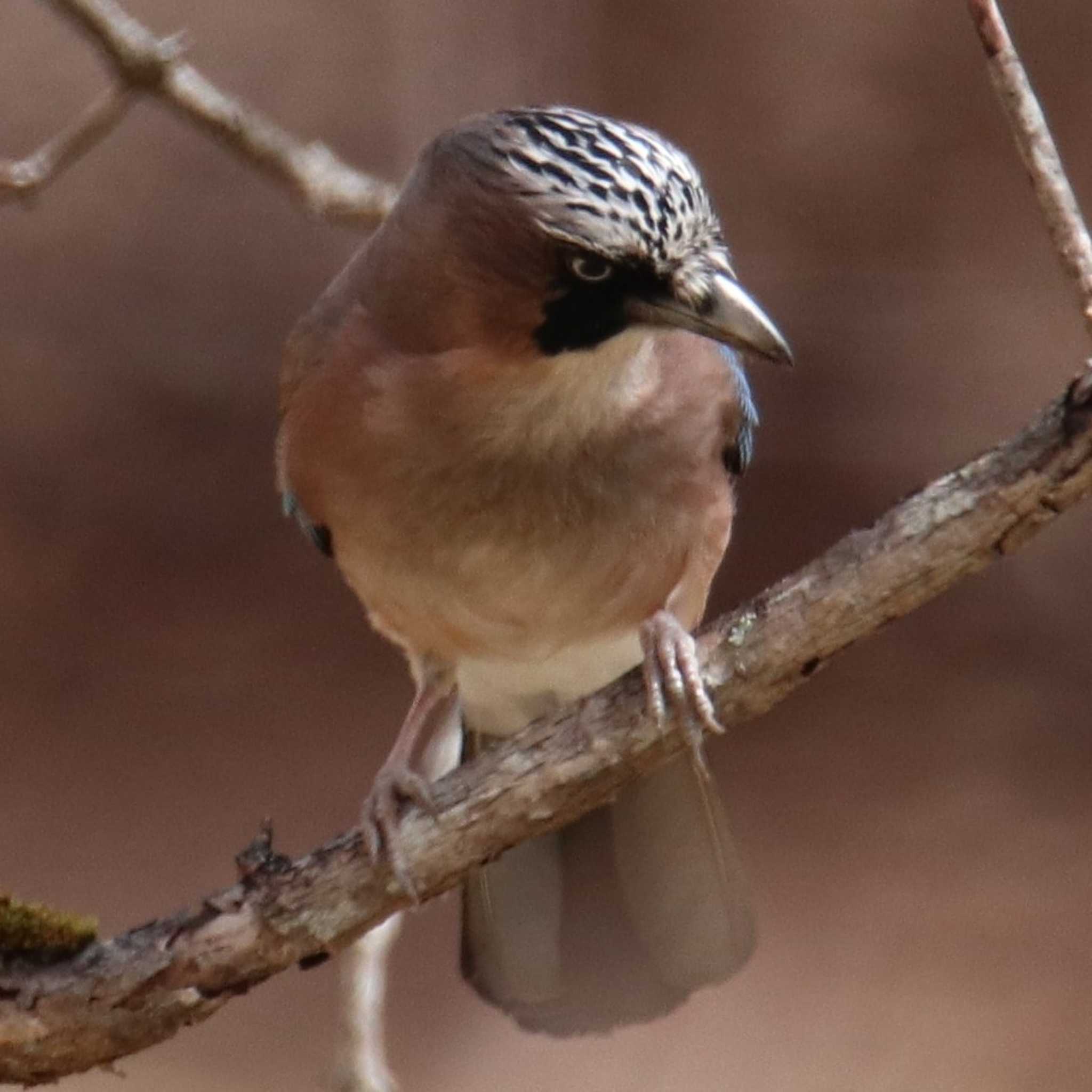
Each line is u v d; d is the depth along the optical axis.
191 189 16.70
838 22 15.95
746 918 7.45
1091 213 15.68
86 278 16.62
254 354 16.59
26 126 16.38
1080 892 13.38
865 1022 12.38
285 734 14.78
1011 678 15.35
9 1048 6.05
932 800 14.27
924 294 16.19
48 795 14.16
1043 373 16.08
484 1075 12.13
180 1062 12.00
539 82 16.02
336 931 6.16
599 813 7.48
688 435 6.87
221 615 15.70
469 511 6.85
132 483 16.27
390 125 16.28
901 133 16.08
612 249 6.29
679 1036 12.41
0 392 16.33
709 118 16.12
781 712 15.14
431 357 6.68
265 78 16.33
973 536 5.73
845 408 16.05
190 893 13.34
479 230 6.43
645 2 15.95
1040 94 15.77
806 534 15.61
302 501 7.35
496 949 7.54
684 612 7.20
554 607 7.09
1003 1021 12.33
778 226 16.25
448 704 8.19
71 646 15.39
